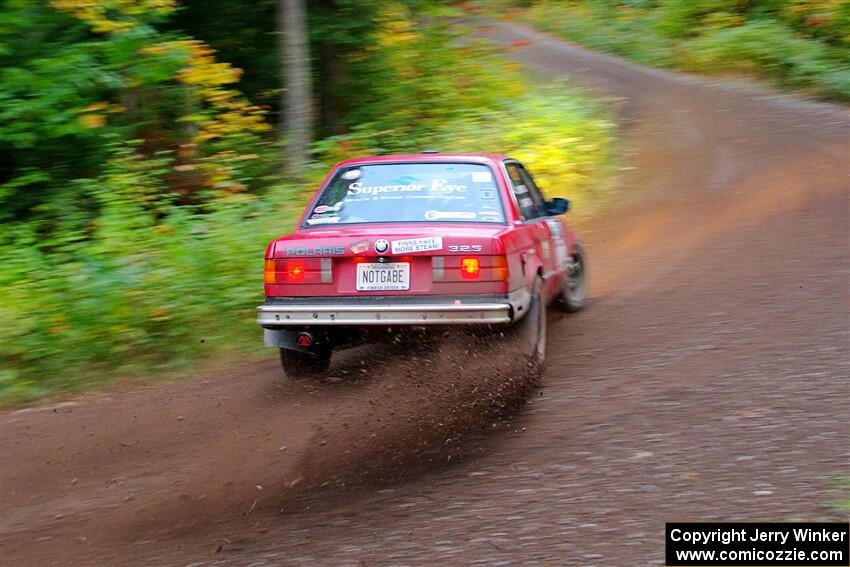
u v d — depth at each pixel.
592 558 3.37
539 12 39.81
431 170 6.30
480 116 16.33
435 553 3.53
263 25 15.14
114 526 4.17
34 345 7.06
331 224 6.13
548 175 14.23
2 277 8.27
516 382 5.75
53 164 11.41
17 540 4.10
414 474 4.43
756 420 4.70
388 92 16.25
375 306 5.55
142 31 11.15
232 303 7.88
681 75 29.00
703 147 17.77
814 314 6.91
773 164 15.54
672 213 12.71
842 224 10.72
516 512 3.85
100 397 6.55
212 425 5.58
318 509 4.12
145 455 5.15
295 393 6.11
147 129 12.49
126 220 9.20
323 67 15.96
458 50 16.95
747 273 8.71
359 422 5.29
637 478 4.08
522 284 5.79
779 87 25.00
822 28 26.83
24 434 5.76
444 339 5.77
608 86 27.22
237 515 4.15
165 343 7.46
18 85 10.56
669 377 5.65
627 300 8.13
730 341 6.38
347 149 13.43
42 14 11.07
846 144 16.83
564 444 4.62
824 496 3.71
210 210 11.26
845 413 4.68
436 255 5.54
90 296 7.53
